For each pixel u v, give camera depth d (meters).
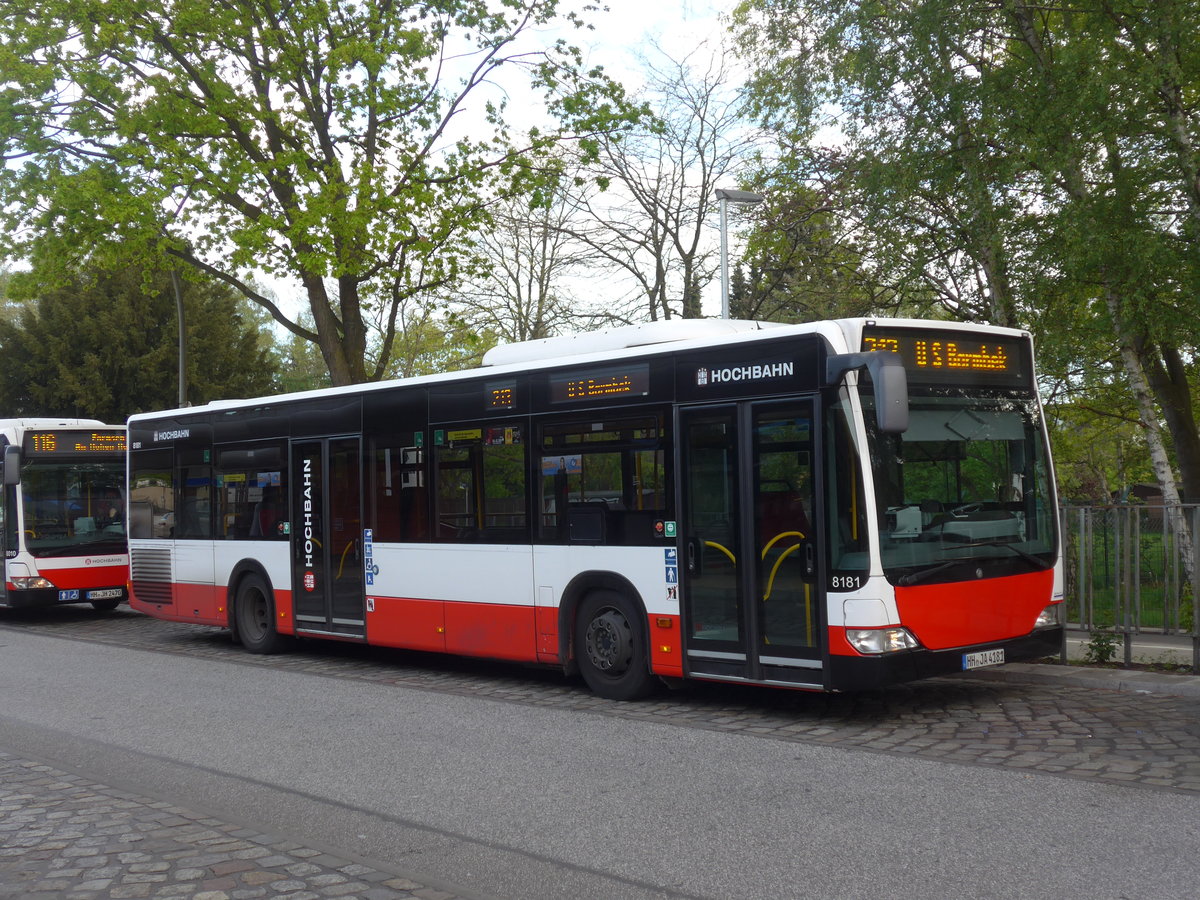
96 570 19.70
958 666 8.66
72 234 19.58
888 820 6.11
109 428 20.11
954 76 13.80
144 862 5.69
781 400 8.91
